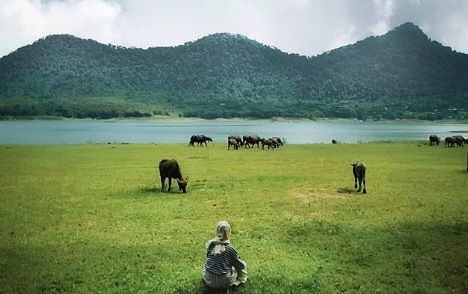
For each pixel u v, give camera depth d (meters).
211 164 38.53
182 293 10.48
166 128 199.12
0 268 12.14
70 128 190.88
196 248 13.98
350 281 11.30
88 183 27.39
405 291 10.67
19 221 17.47
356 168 24.52
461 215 18.48
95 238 15.12
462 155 48.94
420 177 30.19
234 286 10.57
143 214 18.70
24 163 38.97
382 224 16.98
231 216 18.42
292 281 11.20
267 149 58.75
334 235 15.55
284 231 16.02
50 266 12.34
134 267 12.25
